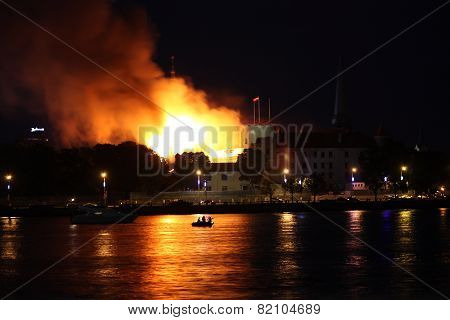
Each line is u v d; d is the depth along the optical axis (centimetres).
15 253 17050
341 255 16062
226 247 17500
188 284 12606
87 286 12581
